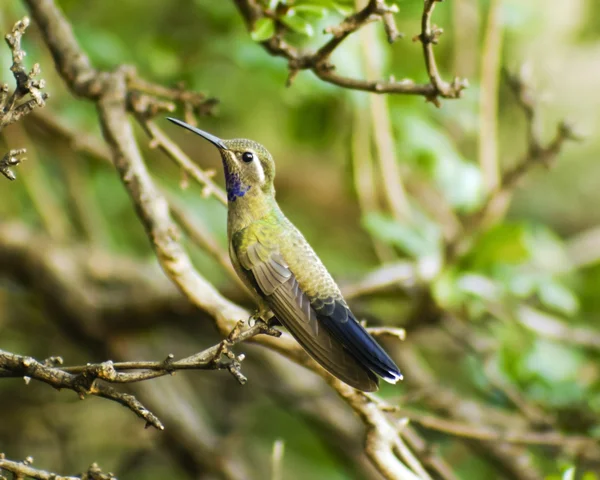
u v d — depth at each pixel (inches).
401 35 260.8
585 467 385.1
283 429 517.7
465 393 526.9
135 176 268.4
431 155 425.1
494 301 409.7
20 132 473.7
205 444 464.4
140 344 497.0
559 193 649.0
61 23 306.0
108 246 516.7
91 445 492.7
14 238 461.4
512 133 559.5
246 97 493.0
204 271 504.4
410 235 409.4
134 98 293.6
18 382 491.8
